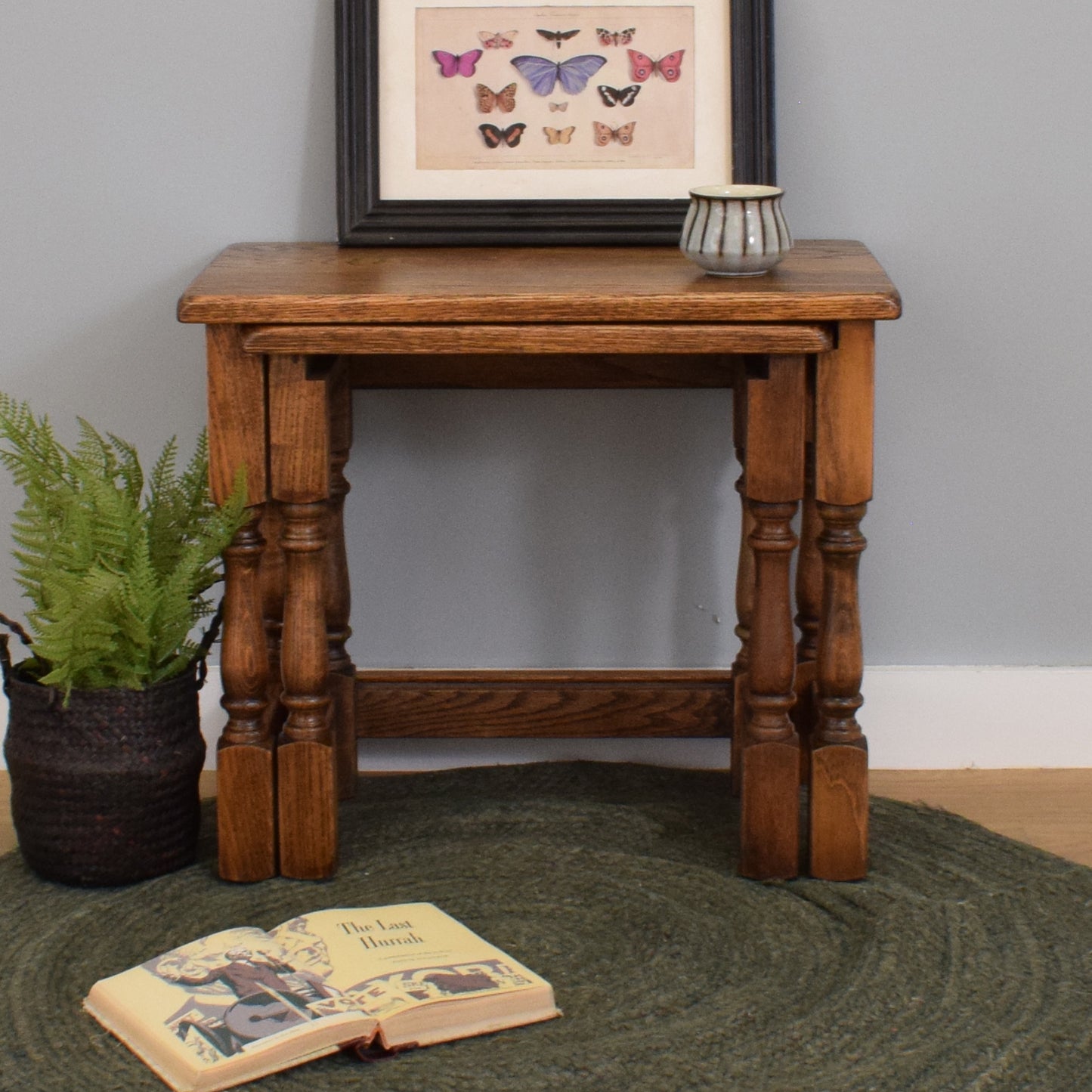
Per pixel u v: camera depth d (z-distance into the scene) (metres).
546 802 2.11
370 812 2.09
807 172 2.10
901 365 2.16
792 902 1.84
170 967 1.64
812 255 1.96
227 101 2.08
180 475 2.18
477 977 1.62
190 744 1.90
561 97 2.05
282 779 1.87
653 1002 1.64
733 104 2.03
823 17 2.06
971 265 2.13
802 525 2.12
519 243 2.04
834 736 1.86
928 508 2.21
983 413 2.18
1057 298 2.14
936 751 2.27
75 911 1.82
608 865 1.93
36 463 1.87
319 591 1.84
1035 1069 1.51
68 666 1.81
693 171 2.05
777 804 1.87
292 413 1.77
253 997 1.58
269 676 2.08
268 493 1.80
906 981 1.66
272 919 1.81
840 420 1.76
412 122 2.05
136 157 2.10
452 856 1.96
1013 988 1.65
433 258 1.96
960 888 1.87
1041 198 2.11
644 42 2.04
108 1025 1.58
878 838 2.00
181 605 1.84
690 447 2.19
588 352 1.72
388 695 2.16
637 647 2.26
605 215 2.04
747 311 1.70
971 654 2.26
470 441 2.19
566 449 2.19
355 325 1.72
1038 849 1.97
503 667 2.26
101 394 2.17
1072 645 2.25
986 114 2.08
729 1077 1.50
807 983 1.67
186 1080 1.47
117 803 1.84
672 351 1.72
